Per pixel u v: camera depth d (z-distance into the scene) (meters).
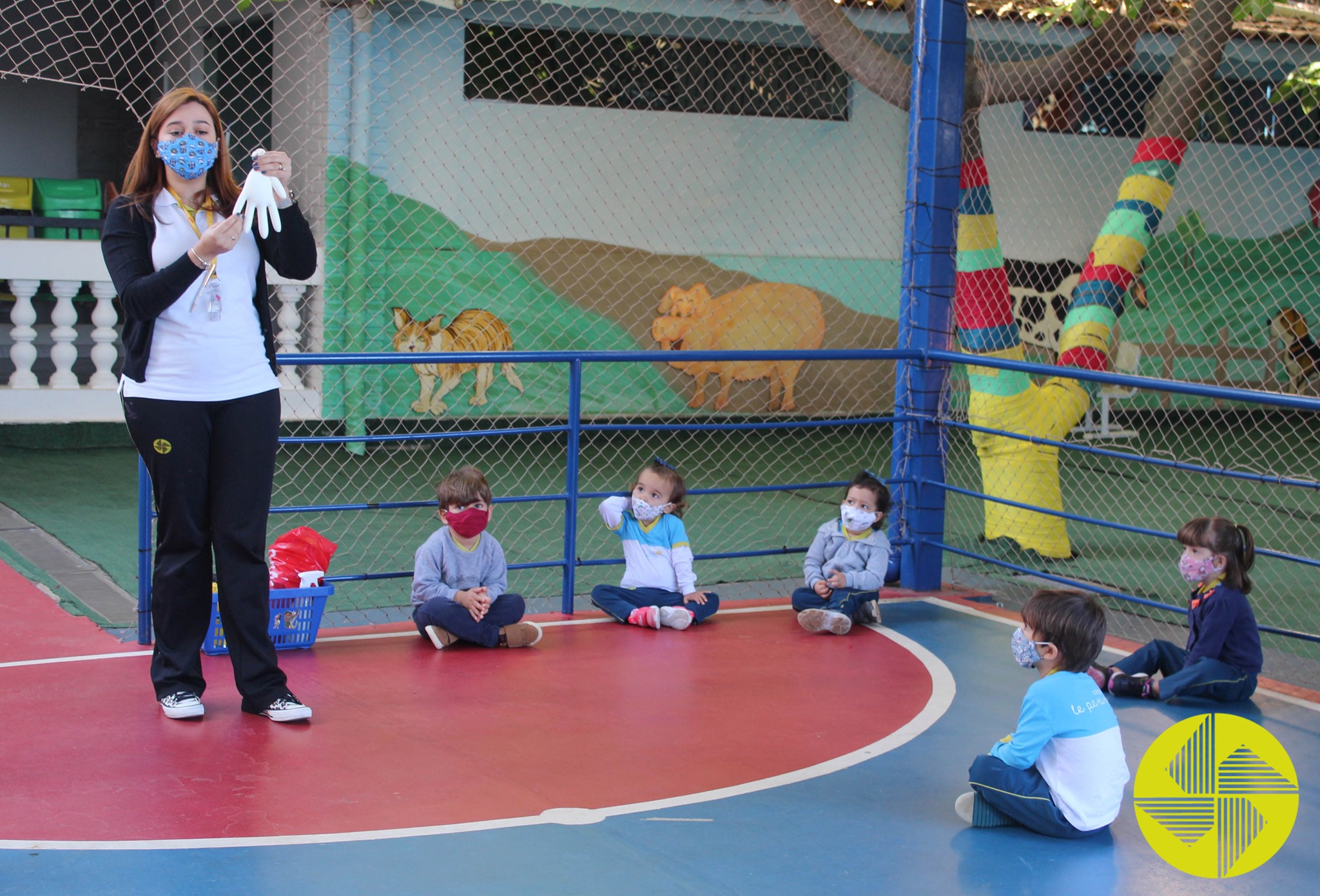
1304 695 4.93
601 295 11.63
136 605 5.65
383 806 3.46
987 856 3.31
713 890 3.01
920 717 4.46
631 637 5.48
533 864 3.11
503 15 10.75
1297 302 14.34
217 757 3.80
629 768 3.85
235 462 4.04
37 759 3.73
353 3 10.05
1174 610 5.32
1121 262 8.06
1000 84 8.07
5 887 2.89
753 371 12.38
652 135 11.71
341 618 5.70
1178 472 10.69
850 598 5.73
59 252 9.70
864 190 12.65
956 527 8.47
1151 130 8.16
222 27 11.62
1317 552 7.97
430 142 10.76
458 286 11.03
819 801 3.64
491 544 5.35
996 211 13.11
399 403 10.86
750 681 4.86
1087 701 3.49
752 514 8.56
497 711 4.37
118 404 10.02
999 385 7.67
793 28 11.42
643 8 10.75
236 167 11.71
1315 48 12.49
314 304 10.55
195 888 2.91
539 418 11.49
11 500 7.84
